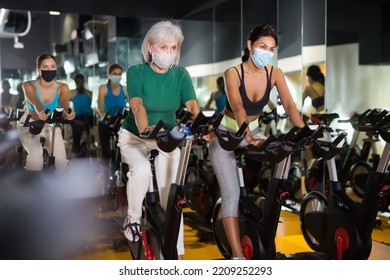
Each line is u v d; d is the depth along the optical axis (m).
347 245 3.21
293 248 4.11
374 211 3.09
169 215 2.69
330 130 3.64
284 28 4.67
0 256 3.61
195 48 5.38
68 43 5.05
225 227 3.02
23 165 4.64
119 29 5.23
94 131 5.16
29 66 4.88
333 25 4.93
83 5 5.09
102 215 4.76
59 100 4.76
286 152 2.66
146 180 2.78
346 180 4.86
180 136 2.42
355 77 4.99
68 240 4.02
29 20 4.90
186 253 3.87
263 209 3.14
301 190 4.71
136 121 2.64
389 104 4.94
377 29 4.98
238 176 3.06
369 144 4.86
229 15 5.25
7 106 4.75
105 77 5.20
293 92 4.68
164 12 5.34
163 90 2.82
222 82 5.44
